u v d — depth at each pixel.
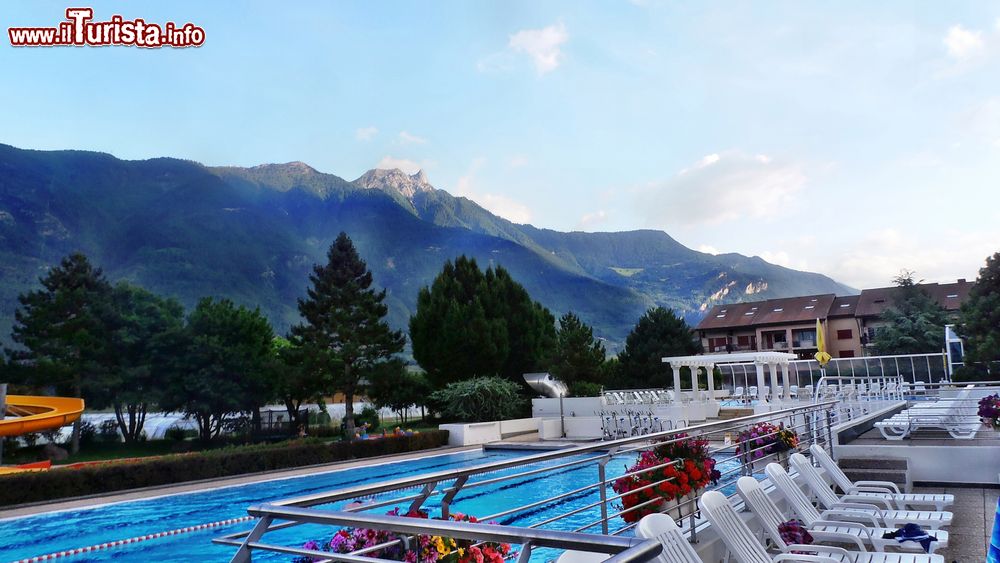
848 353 66.75
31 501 17.08
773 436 11.00
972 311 45.16
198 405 36.50
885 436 13.69
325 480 21.72
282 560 11.34
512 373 42.28
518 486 19.27
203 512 16.81
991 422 14.05
